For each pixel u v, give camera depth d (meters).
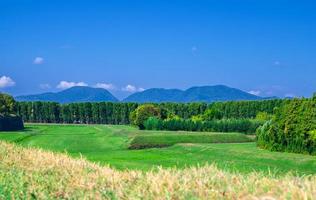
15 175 18.72
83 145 84.19
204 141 87.00
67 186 16.20
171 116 126.56
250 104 149.38
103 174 17.52
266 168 45.75
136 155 67.56
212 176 13.15
